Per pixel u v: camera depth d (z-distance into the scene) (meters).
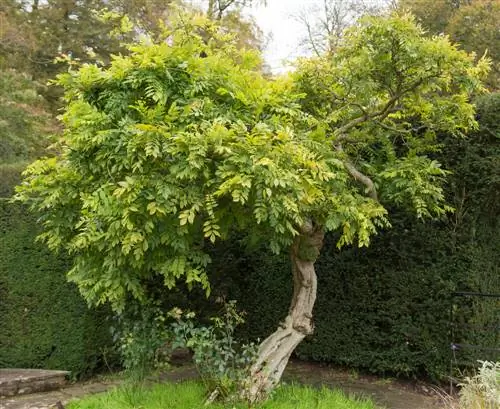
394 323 5.73
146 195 3.49
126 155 3.69
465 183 5.38
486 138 5.26
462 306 5.34
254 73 4.54
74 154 4.07
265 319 6.79
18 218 5.77
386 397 5.12
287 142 3.54
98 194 3.68
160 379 5.47
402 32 4.24
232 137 3.44
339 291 6.21
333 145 4.73
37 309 5.78
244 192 3.27
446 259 5.46
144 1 14.74
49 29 15.73
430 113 4.77
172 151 3.40
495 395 3.46
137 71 3.91
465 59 4.29
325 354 6.30
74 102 4.12
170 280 3.85
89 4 16.02
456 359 5.30
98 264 4.11
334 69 4.61
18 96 12.85
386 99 5.00
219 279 6.73
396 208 5.74
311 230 4.48
